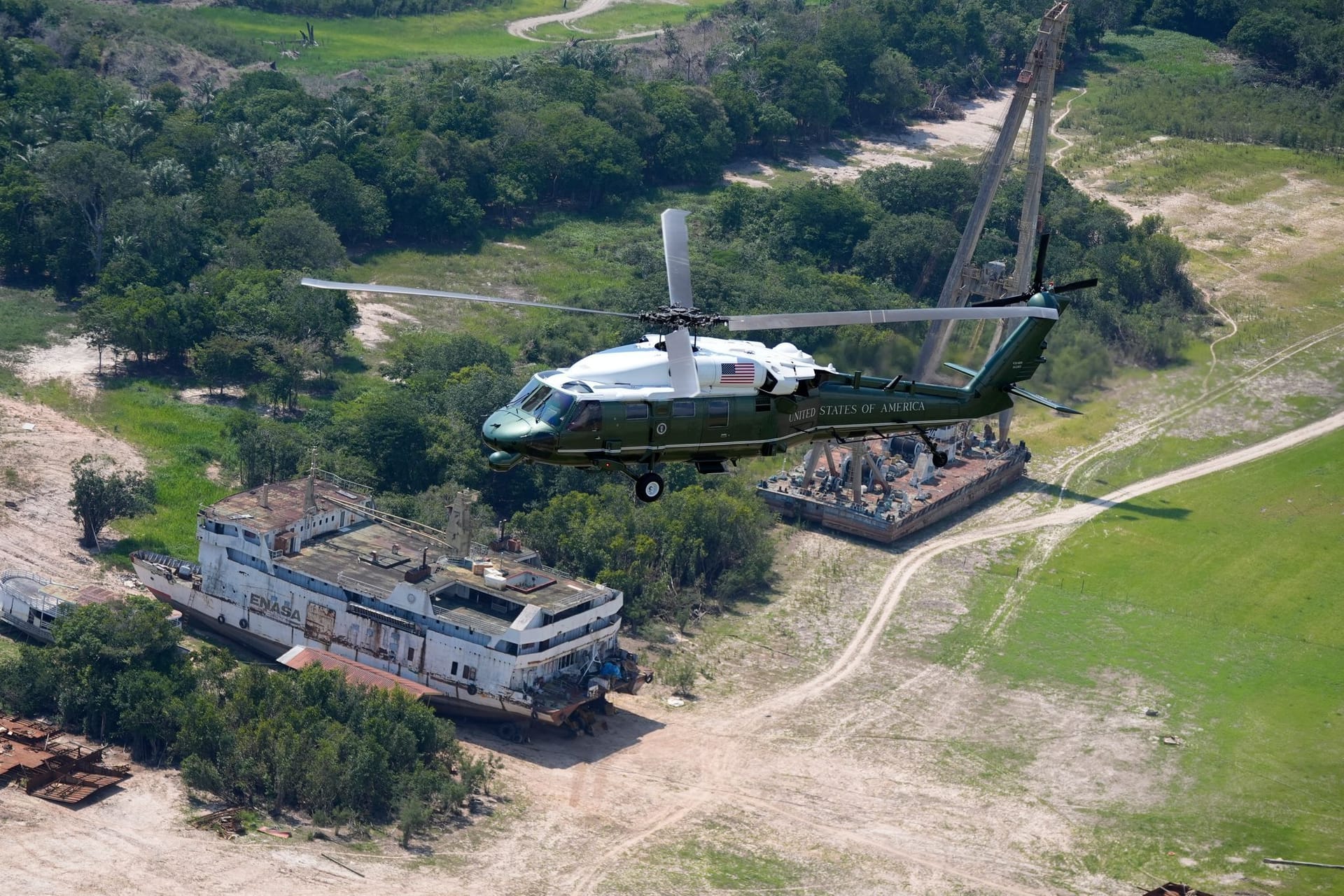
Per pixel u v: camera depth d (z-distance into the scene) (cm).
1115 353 17812
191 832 8600
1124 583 13012
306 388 15500
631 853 8825
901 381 6500
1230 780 10062
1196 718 10862
